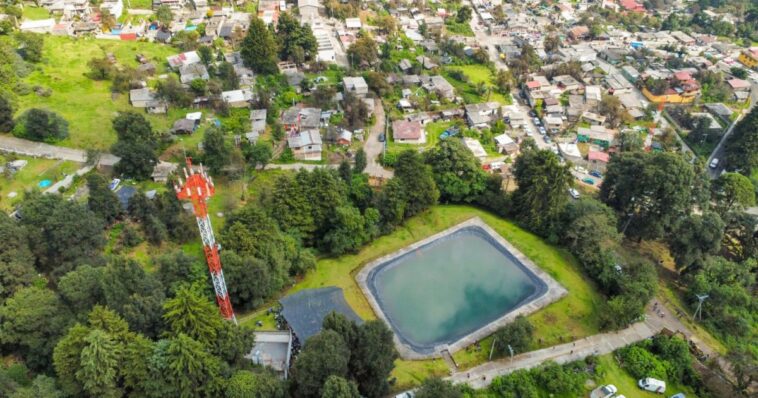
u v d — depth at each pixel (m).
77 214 81.12
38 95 129.00
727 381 72.75
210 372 57.22
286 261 84.94
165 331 60.88
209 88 142.75
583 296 87.56
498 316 84.38
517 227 105.56
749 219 107.12
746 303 86.06
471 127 159.88
